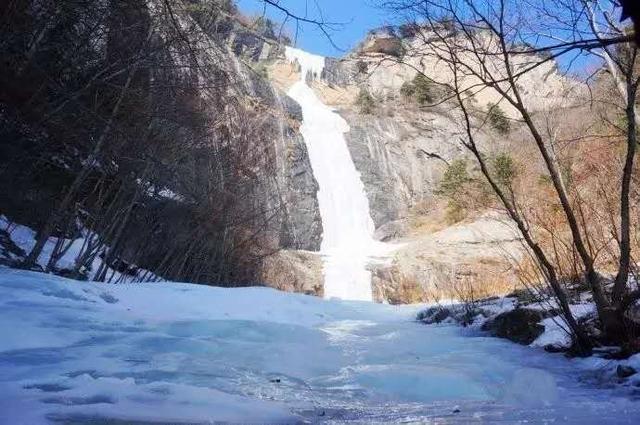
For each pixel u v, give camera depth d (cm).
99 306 610
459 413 322
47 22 822
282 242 2522
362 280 2358
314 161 3172
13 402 281
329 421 297
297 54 3956
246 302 885
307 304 1120
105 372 377
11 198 1159
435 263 2064
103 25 863
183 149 1235
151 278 1459
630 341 460
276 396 352
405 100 3531
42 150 1090
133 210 1392
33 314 502
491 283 1503
